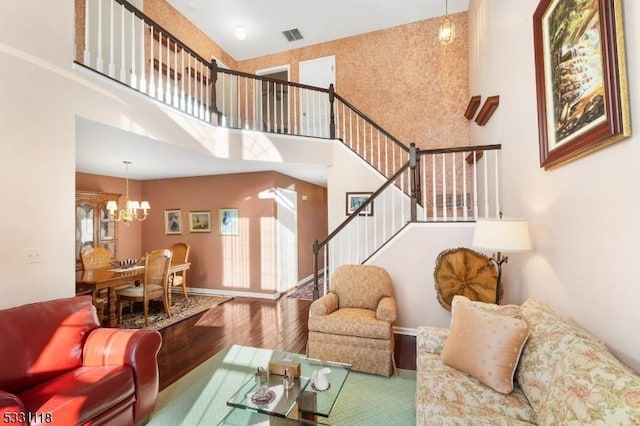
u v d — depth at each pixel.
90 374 1.93
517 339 1.78
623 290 1.40
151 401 2.16
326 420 2.14
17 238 2.18
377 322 2.82
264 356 3.18
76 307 2.20
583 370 1.27
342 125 5.61
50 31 2.39
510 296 3.06
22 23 2.22
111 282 3.87
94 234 5.39
